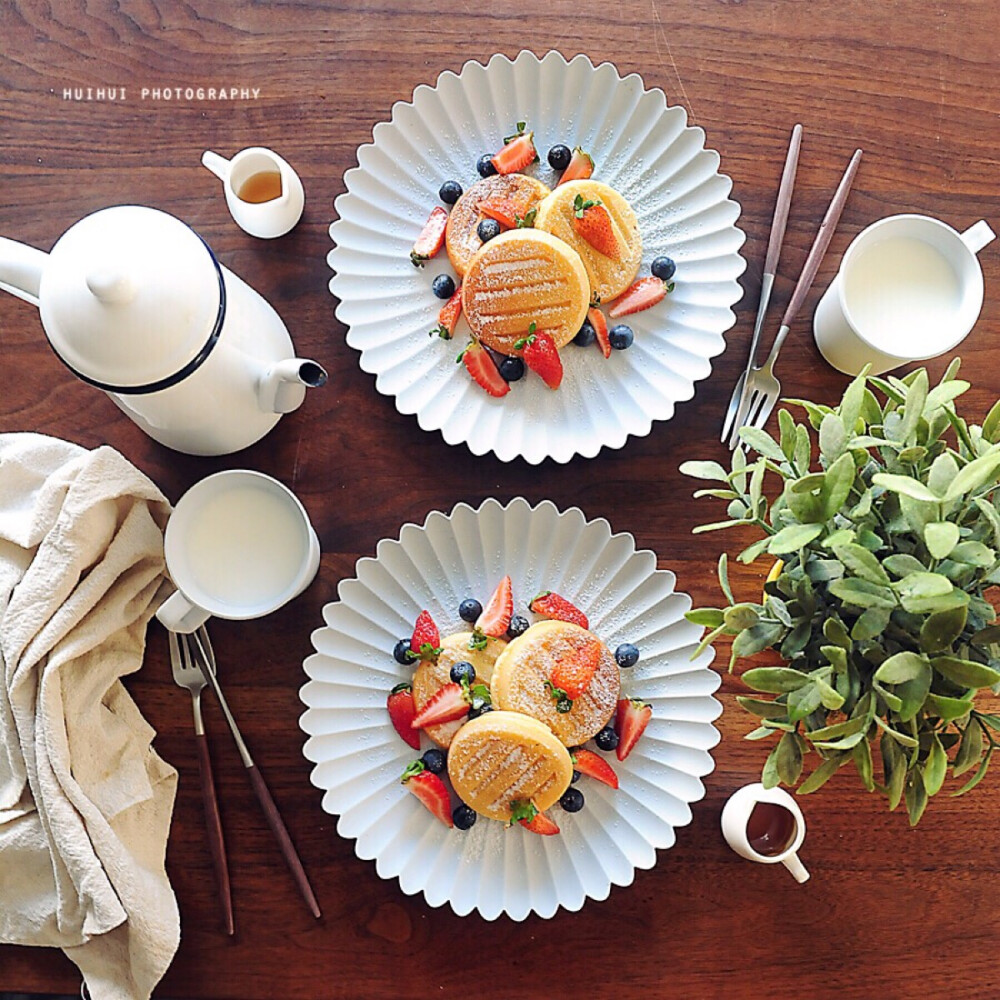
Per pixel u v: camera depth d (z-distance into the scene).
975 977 0.77
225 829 0.77
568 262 0.74
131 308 0.63
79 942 0.75
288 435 0.79
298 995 0.77
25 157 0.80
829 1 0.80
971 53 0.81
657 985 0.77
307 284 0.79
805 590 0.58
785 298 0.79
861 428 0.60
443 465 0.78
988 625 0.56
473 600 0.76
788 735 0.57
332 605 0.74
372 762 0.75
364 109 0.80
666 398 0.76
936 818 0.78
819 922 0.77
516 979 0.77
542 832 0.73
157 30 0.80
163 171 0.79
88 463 0.72
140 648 0.76
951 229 0.74
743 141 0.80
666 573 0.74
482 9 0.80
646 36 0.80
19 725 0.74
